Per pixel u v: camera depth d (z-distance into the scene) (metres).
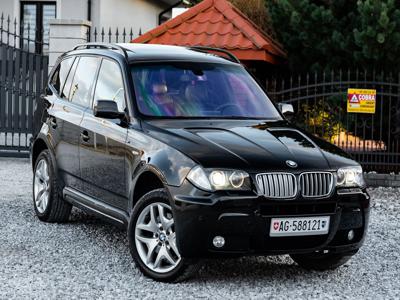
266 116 8.21
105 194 7.94
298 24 16.02
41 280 6.89
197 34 17.27
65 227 9.36
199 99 8.00
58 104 9.33
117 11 27.02
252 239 6.57
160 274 6.87
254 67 18.02
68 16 25.59
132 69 8.05
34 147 9.87
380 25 14.63
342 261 7.44
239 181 6.53
